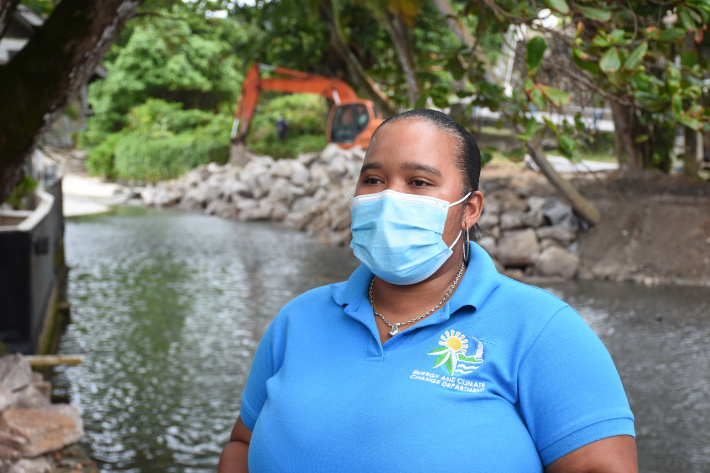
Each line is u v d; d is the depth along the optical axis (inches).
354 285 56.3
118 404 211.3
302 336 55.4
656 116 182.5
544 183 514.9
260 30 889.5
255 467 52.1
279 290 378.0
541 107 152.9
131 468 170.6
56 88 181.0
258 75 884.0
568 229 442.0
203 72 1384.1
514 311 49.7
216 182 823.7
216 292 371.2
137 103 1360.7
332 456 48.4
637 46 149.6
